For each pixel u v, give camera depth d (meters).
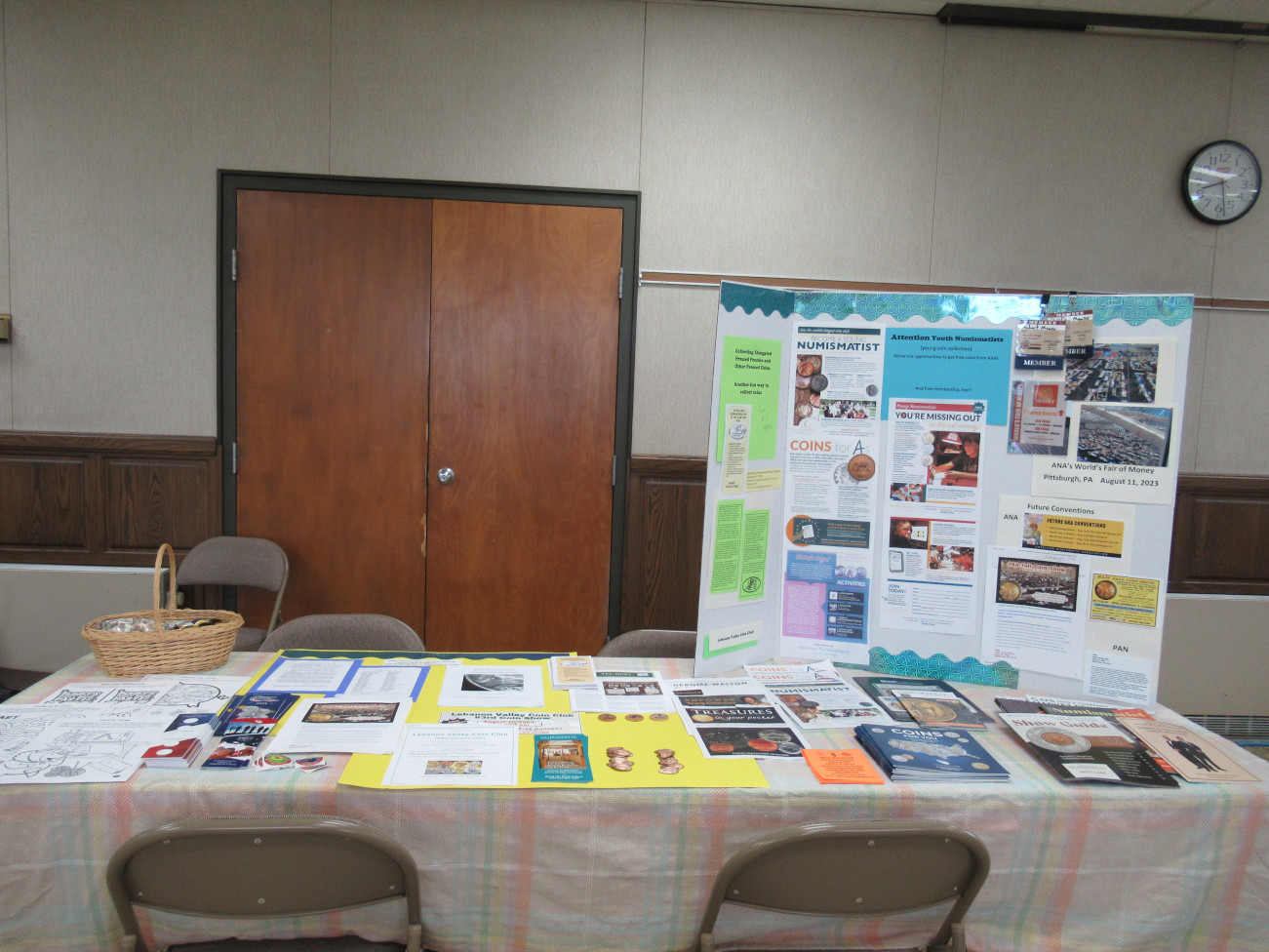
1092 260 3.68
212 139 3.41
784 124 3.54
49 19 3.33
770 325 1.83
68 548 3.51
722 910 1.32
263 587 3.36
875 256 3.62
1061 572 1.77
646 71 3.49
